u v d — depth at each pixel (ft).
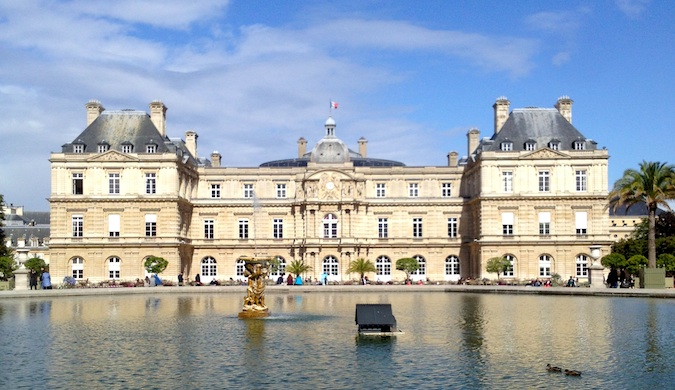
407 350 120.98
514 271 375.66
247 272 176.45
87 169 378.12
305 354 117.50
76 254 375.66
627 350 120.67
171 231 376.48
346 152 424.46
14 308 202.49
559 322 159.43
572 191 375.04
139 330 147.43
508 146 382.83
